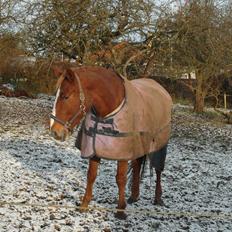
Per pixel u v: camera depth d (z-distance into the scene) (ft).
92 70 16.63
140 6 47.55
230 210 22.11
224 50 59.67
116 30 49.37
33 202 20.30
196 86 83.87
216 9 56.54
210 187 26.99
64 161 30.25
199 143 46.83
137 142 17.48
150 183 26.35
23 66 84.74
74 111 15.61
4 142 36.06
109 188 24.11
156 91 20.83
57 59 50.06
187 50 57.72
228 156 39.55
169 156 36.32
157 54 51.08
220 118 76.33
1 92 88.48
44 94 95.20
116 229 17.76
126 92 17.13
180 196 24.07
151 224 18.69
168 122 20.85
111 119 16.76
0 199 20.25
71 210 19.43
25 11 49.24
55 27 48.62
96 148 16.98
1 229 16.61
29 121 51.75
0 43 64.80
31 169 26.96
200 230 18.61
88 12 46.83
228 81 84.99
